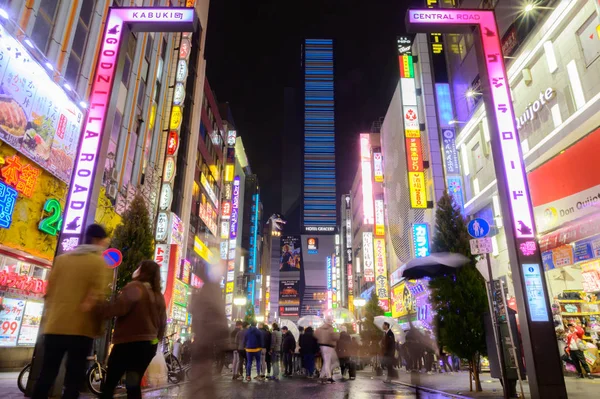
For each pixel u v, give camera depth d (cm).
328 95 14712
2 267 1307
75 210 848
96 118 919
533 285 789
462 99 2653
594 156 1312
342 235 7131
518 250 813
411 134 2953
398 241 3722
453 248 1072
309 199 13575
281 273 10569
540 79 1670
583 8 1430
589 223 1307
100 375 875
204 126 4284
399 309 3603
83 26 1675
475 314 981
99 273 402
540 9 1647
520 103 1819
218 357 549
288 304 10244
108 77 955
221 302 554
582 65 1423
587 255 1357
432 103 2952
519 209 842
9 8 1230
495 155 893
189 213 3409
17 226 1298
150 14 1020
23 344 1396
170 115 2873
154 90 2581
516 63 1812
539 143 1592
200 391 514
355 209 6250
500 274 1947
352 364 1556
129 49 2217
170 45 2994
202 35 4003
